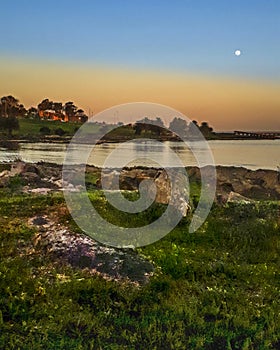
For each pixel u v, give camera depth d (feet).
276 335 19.38
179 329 19.48
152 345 18.28
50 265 27.22
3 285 22.89
